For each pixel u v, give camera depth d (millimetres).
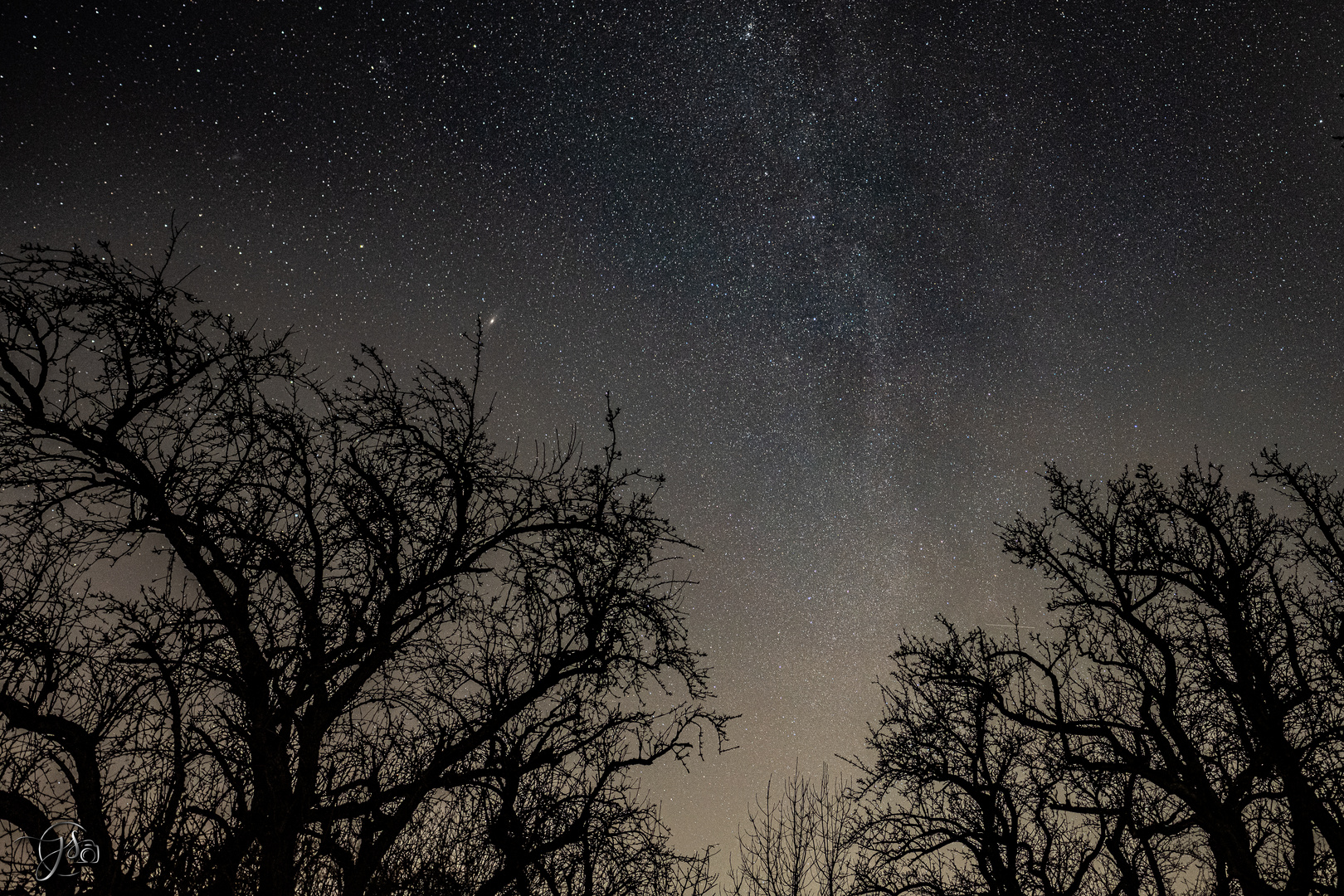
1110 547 11945
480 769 8906
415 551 9016
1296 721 10484
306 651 7859
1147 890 13188
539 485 9539
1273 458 11828
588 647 9227
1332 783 10000
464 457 9203
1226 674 11016
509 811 9359
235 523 7926
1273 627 11070
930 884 13000
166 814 6859
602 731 9602
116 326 7824
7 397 7434
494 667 9680
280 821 7270
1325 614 11070
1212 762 10664
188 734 7441
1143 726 10820
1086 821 12852
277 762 7434
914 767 12961
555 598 9508
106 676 7480
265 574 8242
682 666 9531
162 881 7070
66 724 6777
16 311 7531
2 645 7238
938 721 13312
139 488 7559
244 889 7512
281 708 7602
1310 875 9031
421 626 8555
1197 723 11547
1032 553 12680
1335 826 9070
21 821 6578
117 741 7219
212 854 7469
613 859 10094
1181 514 11828
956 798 13398
